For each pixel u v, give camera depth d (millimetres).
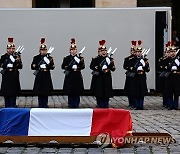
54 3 25875
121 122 9688
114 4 24625
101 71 16469
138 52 16703
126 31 20719
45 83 16516
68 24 20688
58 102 18500
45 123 9680
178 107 16953
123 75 20625
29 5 24609
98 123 9664
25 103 18172
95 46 20688
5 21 20656
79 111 9672
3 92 16375
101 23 20688
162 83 17219
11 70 16375
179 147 9516
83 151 9234
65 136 9617
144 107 17078
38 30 20656
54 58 20594
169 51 16656
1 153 9031
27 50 20625
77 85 16812
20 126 9680
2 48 20625
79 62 16828
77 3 25906
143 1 27891
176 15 29844
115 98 20234
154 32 20703
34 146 9719
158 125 12477
